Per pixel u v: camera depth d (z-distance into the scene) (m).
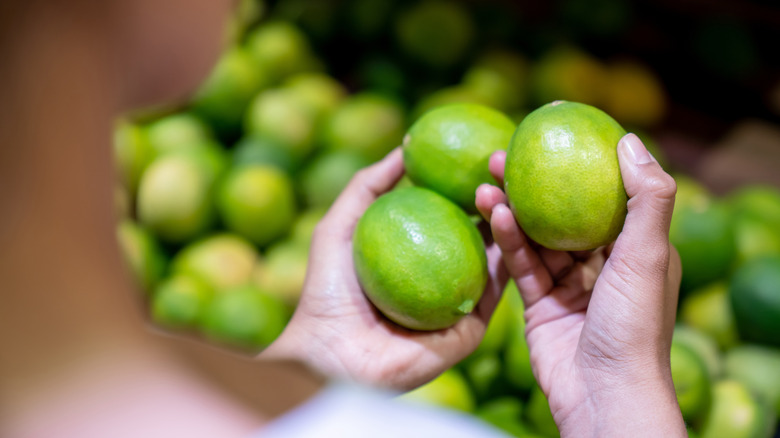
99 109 0.25
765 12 0.77
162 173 0.62
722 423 0.50
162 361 0.27
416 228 0.40
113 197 0.26
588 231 0.37
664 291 0.37
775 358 0.53
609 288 0.37
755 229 0.59
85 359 0.26
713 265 0.56
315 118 0.69
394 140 0.68
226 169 0.67
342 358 0.42
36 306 0.26
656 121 0.74
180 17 0.26
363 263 0.41
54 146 0.25
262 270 0.62
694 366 0.48
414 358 0.42
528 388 0.52
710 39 0.74
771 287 0.53
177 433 0.27
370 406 0.29
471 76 0.70
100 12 0.25
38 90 0.24
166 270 0.63
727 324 0.55
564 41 0.74
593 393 0.38
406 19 0.72
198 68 0.28
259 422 0.27
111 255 0.27
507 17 0.76
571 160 0.37
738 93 0.76
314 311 0.44
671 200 0.35
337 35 0.78
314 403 0.28
